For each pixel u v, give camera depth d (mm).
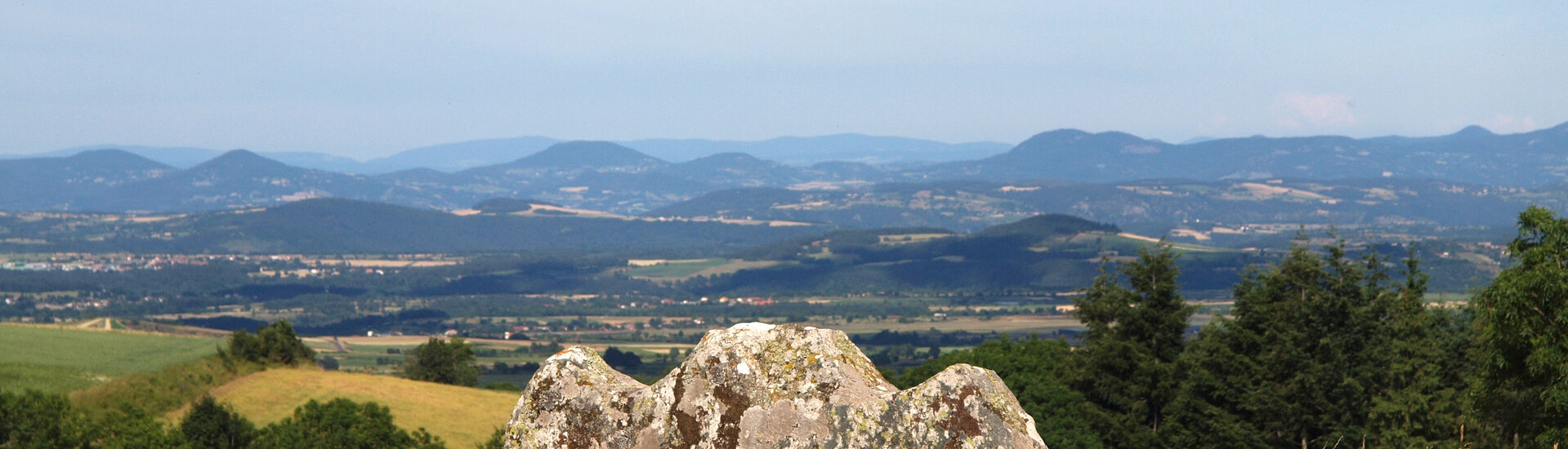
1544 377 21031
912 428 6125
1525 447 22656
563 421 6605
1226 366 56281
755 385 6391
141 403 58156
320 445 44812
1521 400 22359
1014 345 79250
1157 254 65250
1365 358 53625
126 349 76062
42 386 58719
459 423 64250
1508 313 21250
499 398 73062
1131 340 62469
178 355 72500
